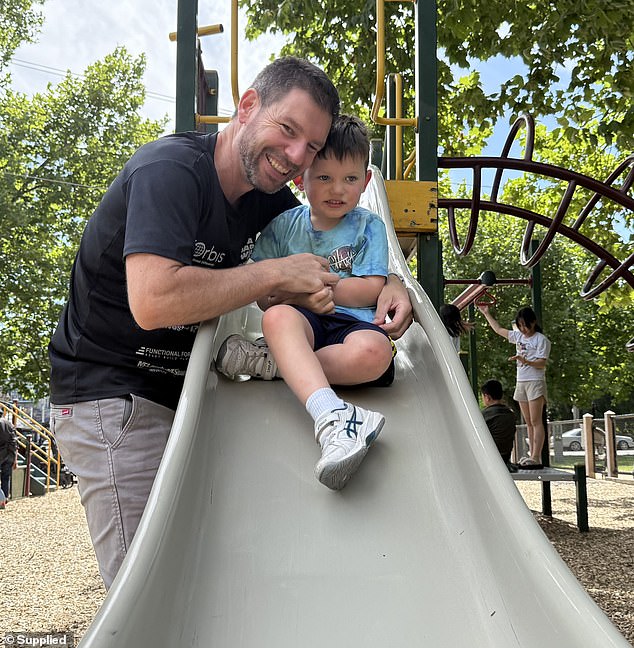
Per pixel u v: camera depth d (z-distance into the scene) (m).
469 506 1.60
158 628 1.17
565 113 7.98
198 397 1.66
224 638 1.30
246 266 1.88
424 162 3.52
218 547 1.49
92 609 4.89
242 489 1.65
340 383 1.99
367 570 1.45
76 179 18.03
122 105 18.62
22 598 5.20
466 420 1.69
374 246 2.22
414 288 2.30
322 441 1.67
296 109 1.79
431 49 3.56
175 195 1.73
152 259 1.67
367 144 2.20
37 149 17.84
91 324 2.00
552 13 7.22
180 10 3.51
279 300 2.06
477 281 7.60
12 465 12.40
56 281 16.59
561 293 20.73
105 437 1.98
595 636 1.04
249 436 1.81
